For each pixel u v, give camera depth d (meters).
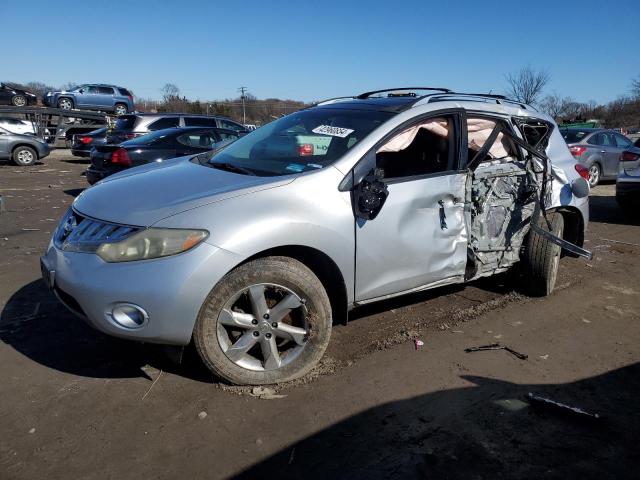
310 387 3.19
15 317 4.09
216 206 2.95
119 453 2.58
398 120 3.67
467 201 3.93
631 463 2.60
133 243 2.81
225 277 2.94
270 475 2.46
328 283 3.46
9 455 2.54
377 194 3.30
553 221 4.86
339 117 3.95
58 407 2.93
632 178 8.56
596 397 3.19
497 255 4.34
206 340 2.96
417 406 3.03
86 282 2.82
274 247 3.04
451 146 3.92
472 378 3.36
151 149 9.00
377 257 3.45
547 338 3.98
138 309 2.78
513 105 4.65
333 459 2.57
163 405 2.97
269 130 4.30
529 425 2.88
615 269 5.85
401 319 4.23
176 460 2.54
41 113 21.67
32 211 8.66
